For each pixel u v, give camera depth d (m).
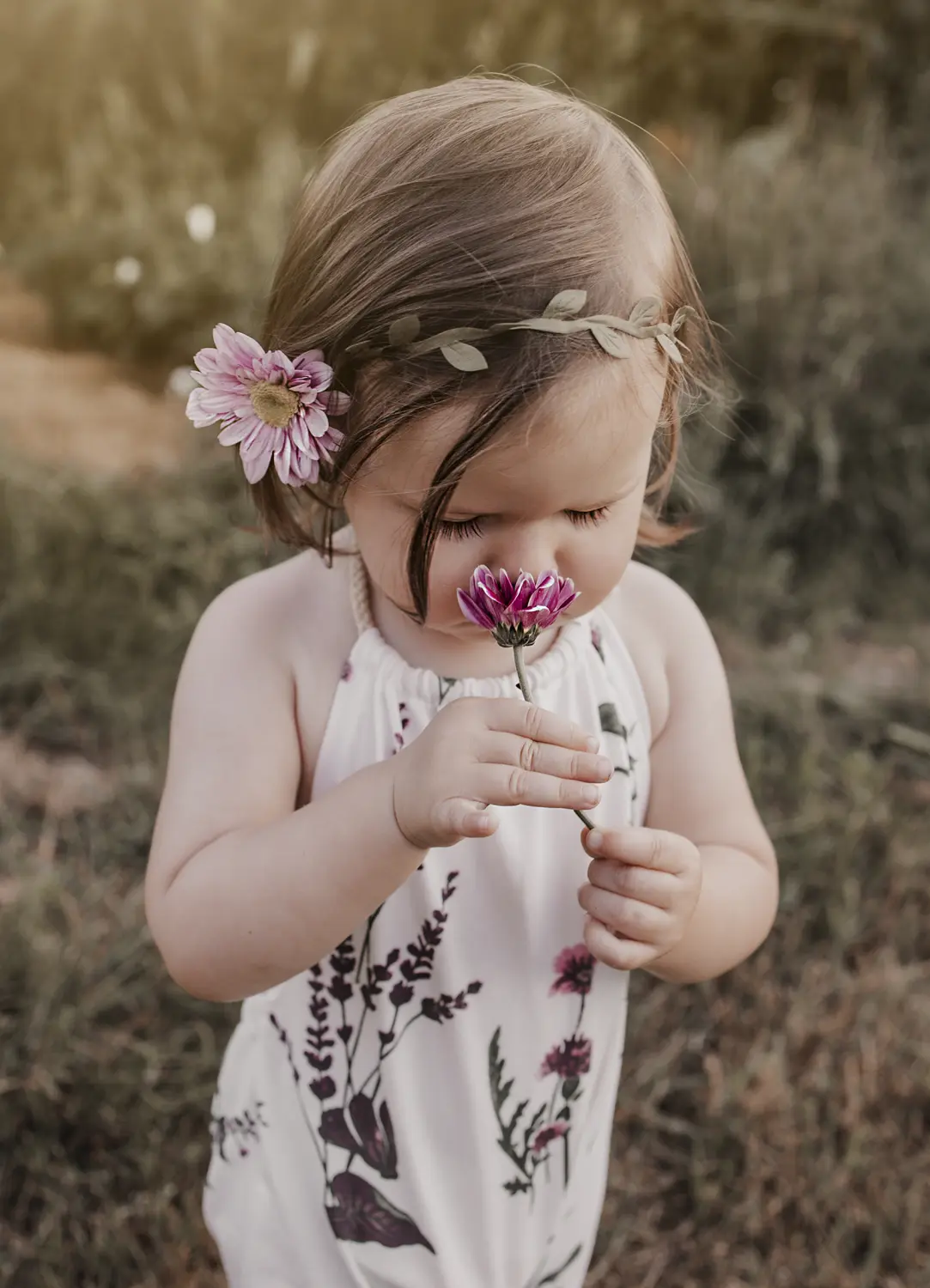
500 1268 1.35
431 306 1.02
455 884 1.26
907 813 2.49
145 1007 2.08
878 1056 2.03
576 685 1.30
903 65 5.13
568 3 5.21
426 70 5.18
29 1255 1.74
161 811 1.30
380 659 1.25
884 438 3.45
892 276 3.66
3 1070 1.92
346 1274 1.32
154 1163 1.84
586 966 1.32
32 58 5.29
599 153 1.12
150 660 2.86
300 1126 1.33
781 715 2.71
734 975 2.17
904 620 3.24
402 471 1.05
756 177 3.97
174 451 3.70
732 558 3.25
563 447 1.02
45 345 4.39
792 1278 1.79
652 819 1.40
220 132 5.14
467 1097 1.29
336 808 1.15
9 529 3.05
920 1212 1.84
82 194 4.78
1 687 2.80
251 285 4.00
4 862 2.33
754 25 5.19
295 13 5.21
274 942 1.18
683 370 1.17
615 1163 1.94
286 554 2.98
